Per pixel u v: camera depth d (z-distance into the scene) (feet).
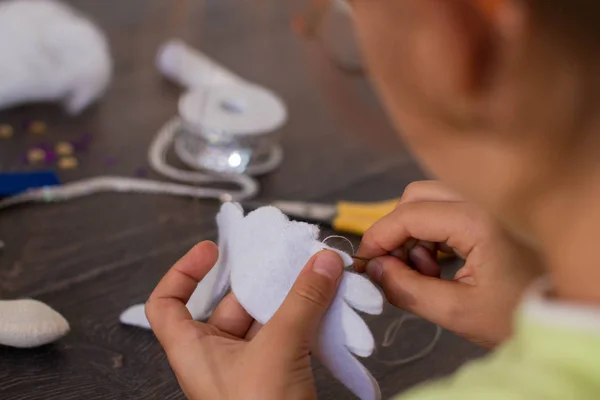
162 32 2.54
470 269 1.44
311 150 2.06
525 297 1.09
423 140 1.03
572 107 0.98
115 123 2.09
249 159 1.95
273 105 2.03
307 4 2.31
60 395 1.46
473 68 0.97
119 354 1.53
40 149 1.97
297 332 1.29
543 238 1.05
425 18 0.97
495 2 0.96
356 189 1.95
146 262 1.71
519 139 1.00
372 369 1.54
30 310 1.51
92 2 2.66
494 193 1.03
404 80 1.00
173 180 1.92
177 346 1.36
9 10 2.10
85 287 1.65
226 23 2.63
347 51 1.71
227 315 1.42
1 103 2.05
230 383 1.29
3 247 1.71
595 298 1.04
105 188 1.87
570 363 1.03
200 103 1.99
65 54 2.07
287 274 1.35
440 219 1.44
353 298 1.32
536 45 0.96
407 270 1.48
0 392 1.45
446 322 1.45
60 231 1.76
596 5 0.95
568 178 1.01
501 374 1.07
